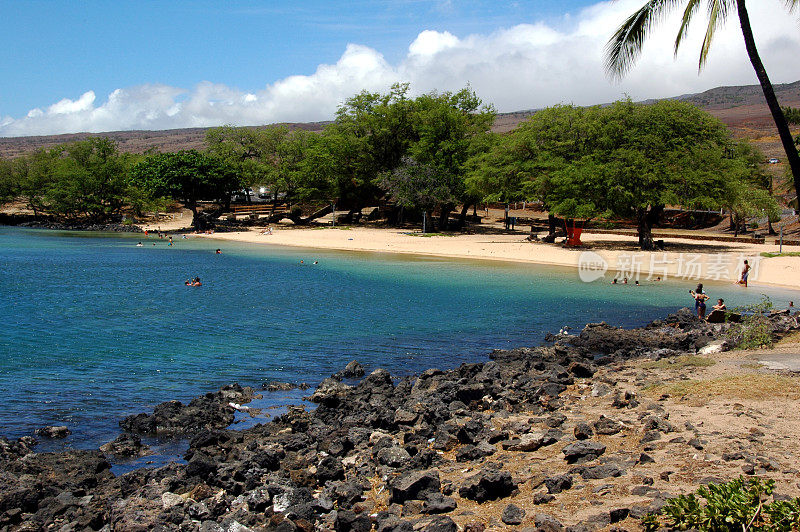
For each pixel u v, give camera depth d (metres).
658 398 13.21
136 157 101.12
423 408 12.86
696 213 73.31
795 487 7.73
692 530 6.48
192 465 10.12
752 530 6.20
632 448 9.98
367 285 35.78
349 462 10.52
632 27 15.03
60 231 81.00
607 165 49.78
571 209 52.47
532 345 21.70
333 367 18.55
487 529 7.41
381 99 81.75
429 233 70.38
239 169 84.81
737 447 9.48
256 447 11.55
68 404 14.80
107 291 32.56
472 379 16.06
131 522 8.18
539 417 12.63
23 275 38.66
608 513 7.32
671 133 51.59
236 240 68.00
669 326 24.36
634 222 71.19
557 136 57.69
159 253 54.47
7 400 14.98
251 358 19.39
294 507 8.46
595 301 30.78
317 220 88.12
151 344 20.98
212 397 15.21
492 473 8.52
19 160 106.88
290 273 41.16
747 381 13.60
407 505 8.34
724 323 23.62
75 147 101.50
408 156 74.12
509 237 66.19
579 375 16.73
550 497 8.07
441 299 30.97
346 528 7.92
